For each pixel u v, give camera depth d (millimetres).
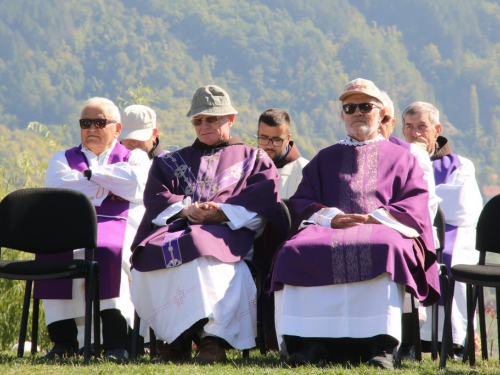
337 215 11688
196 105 12766
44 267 11273
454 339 13875
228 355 12539
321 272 11055
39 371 10164
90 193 12875
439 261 13312
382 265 10844
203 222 12031
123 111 15406
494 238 11766
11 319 16984
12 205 12055
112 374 9992
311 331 11031
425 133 15078
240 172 12570
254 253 12484
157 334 11641
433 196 12875
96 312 11641
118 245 12422
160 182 12523
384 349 10922
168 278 11570
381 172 12125
